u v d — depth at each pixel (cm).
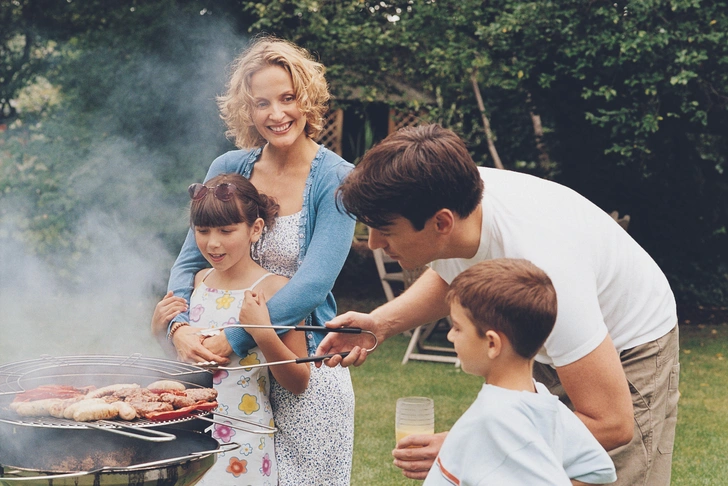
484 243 187
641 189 860
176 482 174
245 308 230
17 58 862
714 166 835
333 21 761
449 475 164
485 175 201
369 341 228
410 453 185
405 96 895
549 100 805
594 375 172
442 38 761
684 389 595
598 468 167
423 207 174
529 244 179
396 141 178
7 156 769
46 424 168
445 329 696
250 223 245
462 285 171
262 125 250
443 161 172
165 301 249
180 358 243
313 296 237
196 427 199
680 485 400
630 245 201
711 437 478
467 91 878
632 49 694
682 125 782
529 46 740
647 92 696
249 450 235
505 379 169
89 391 207
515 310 163
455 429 166
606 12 698
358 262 1077
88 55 809
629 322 198
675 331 208
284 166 261
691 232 903
